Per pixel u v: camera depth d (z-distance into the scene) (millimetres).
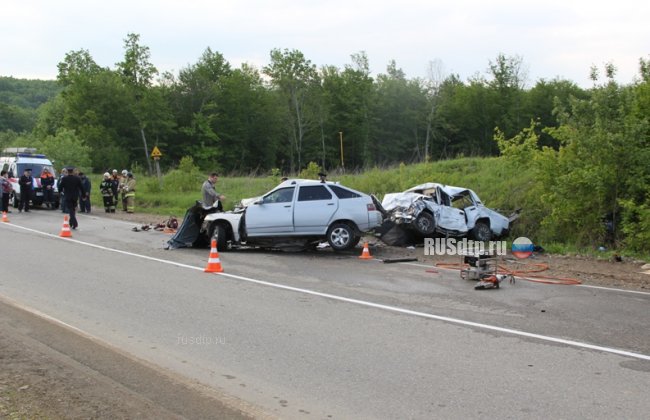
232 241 15383
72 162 40312
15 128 124938
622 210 16578
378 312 8562
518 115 75750
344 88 81188
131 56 58469
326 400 5242
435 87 80250
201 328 7578
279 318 8141
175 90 76188
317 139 79562
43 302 8852
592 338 7258
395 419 4836
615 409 5027
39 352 5871
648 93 16891
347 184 25891
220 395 5254
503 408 5051
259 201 15102
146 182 35281
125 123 71000
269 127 78250
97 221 22656
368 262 13703
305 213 14922
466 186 23031
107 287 10102
